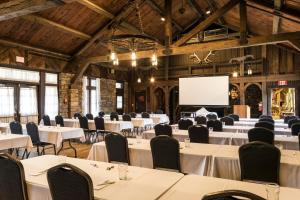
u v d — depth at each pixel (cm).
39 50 956
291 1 614
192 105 1265
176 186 216
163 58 1455
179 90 1301
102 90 1320
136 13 1009
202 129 505
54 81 1052
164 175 247
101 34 1014
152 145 352
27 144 555
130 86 1513
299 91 1156
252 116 1309
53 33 932
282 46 1173
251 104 1319
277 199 177
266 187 199
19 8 428
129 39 552
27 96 941
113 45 612
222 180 232
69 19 900
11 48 865
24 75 924
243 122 868
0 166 239
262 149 281
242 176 290
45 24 853
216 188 211
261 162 281
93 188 202
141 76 1501
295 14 657
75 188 189
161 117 1117
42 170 262
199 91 1252
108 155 401
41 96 984
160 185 218
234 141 515
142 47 830
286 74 1173
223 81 1207
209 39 1343
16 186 232
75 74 1101
